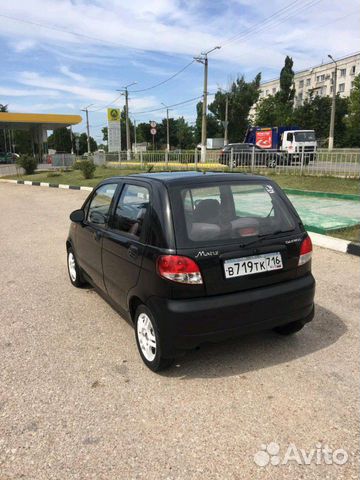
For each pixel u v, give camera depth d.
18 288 5.46
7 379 3.26
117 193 4.04
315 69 81.56
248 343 3.75
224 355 3.55
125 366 3.43
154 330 3.15
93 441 2.55
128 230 3.62
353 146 49.84
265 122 63.72
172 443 2.52
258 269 3.18
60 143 77.56
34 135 46.53
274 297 3.20
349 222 8.15
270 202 3.56
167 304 2.99
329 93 78.50
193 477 2.26
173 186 3.27
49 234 9.04
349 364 3.35
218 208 3.34
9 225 10.38
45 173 28.84
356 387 3.04
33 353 3.68
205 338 3.00
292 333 3.82
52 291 5.31
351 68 73.44
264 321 3.19
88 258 4.61
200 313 2.95
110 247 3.85
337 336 3.83
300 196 12.44
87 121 58.72
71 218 4.75
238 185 3.53
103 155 31.52
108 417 2.78
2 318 4.47
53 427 2.69
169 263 2.97
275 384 3.10
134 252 3.35
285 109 62.62
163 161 26.08
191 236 3.06
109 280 3.98
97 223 4.36
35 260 6.87
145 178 3.63
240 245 3.13
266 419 2.72
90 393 3.05
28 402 2.96
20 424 2.72
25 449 2.50
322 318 4.21
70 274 5.57
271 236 3.30
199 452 2.44
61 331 4.12
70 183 21.11
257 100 67.19
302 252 3.41
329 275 5.49
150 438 2.57
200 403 2.90
